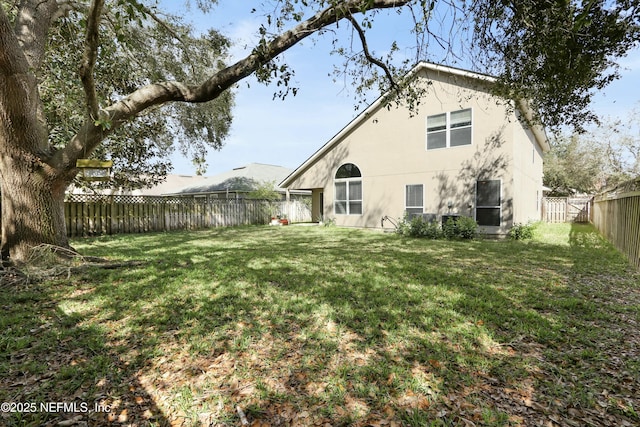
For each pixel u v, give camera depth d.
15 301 3.82
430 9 4.27
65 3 5.96
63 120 7.53
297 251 7.68
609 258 6.61
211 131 12.45
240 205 17.56
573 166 22.73
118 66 8.23
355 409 2.06
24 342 2.81
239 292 4.24
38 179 5.14
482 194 10.46
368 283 4.68
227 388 2.27
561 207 18.08
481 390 2.24
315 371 2.46
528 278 5.02
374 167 13.38
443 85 11.19
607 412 2.03
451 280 4.85
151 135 11.47
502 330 3.15
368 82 7.05
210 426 1.93
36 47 5.28
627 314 3.56
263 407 2.09
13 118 4.79
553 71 4.75
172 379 2.37
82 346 2.80
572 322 3.33
